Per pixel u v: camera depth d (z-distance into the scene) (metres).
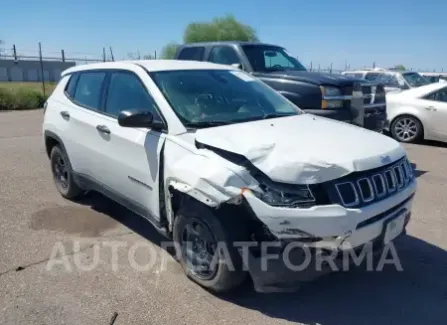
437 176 7.16
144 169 3.91
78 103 5.13
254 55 8.07
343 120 6.75
